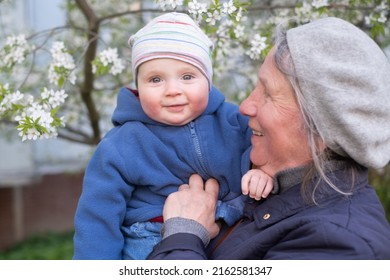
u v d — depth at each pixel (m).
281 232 1.39
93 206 1.60
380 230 1.36
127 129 1.66
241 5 1.89
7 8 3.73
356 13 2.34
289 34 1.43
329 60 1.36
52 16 4.88
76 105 3.37
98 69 2.29
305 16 2.18
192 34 1.58
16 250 5.43
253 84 2.93
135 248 1.64
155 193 1.67
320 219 1.34
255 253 1.43
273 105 1.46
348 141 1.35
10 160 5.14
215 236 1.63
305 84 1.37
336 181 1.42
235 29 2.14
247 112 1.54
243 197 1.68
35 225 5.75
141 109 1.67
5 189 5.64
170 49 1.54
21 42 2.38
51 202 5.80
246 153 1.68
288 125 1.44
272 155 1.51
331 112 1.33
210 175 1.68
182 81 1.58
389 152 1.42
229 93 3.14
